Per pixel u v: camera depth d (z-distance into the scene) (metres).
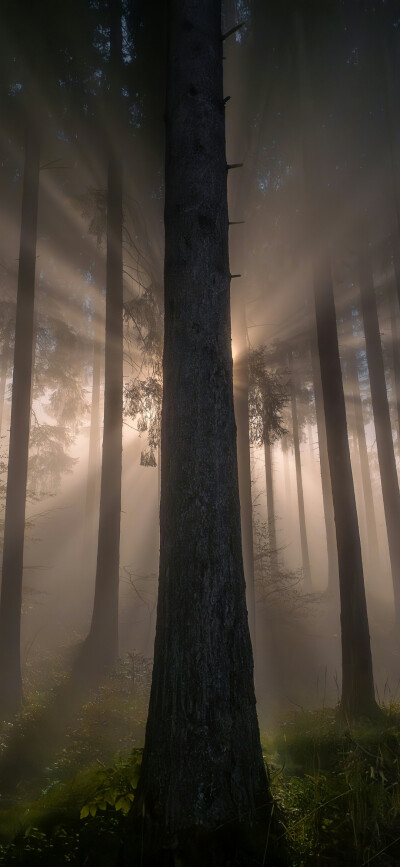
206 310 4.77
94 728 7.52
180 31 5.52
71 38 10.52
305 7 9.83
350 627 8.20
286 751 5.87
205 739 3.86
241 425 12.04
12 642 8.62
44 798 4.89
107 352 11.96
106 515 11.29
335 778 4.92
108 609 10.75
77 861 3.65
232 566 4.30
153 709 4.09
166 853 3.53
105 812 4.22
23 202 10.27
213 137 5.23
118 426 11.73
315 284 9.89
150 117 11.28
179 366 4.67
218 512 4.36
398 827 4.11
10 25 9.75
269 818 3.79
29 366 9.79
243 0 10.51
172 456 4.52
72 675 9.91
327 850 3.83
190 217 4.98
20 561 9.05
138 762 4.47
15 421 9.47
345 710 7.70
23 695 8.59
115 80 11.34
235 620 4.20
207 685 3.97
